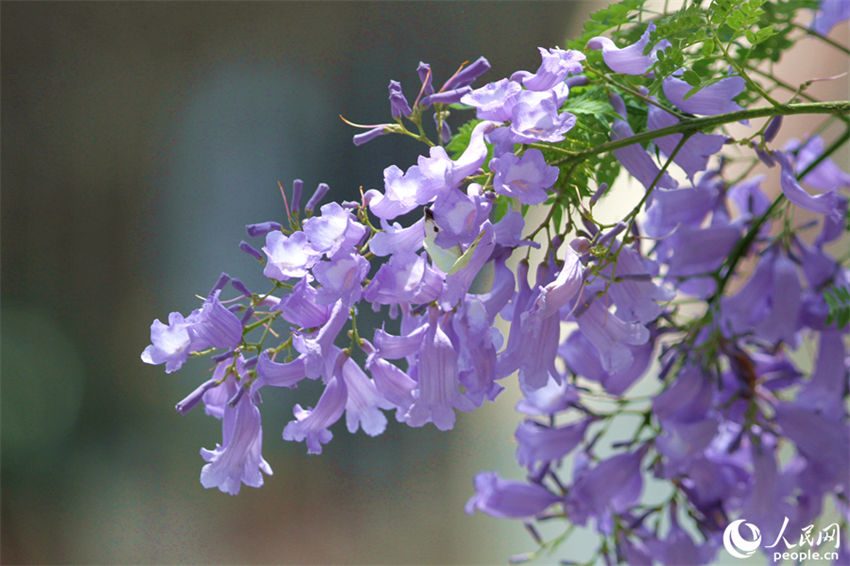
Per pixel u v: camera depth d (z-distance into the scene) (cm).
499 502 157
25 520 550
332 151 591
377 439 554
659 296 144
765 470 155
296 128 602
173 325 141
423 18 578
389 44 586
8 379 576
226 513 546
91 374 593
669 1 153
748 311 155
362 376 143
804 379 159
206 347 141
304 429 141
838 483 156
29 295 605
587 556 347
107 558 541
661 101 148
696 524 158
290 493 542
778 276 155
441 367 140
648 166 146
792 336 154
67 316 605
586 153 143
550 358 142
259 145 611
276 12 602
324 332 140
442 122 143
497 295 142
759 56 156
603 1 446
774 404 157
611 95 146
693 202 157
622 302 144
